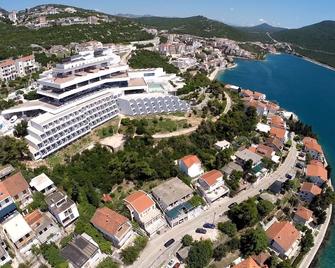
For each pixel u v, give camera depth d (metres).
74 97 129.25
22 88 168.88
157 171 110.44
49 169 102.38
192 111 148.88
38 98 142.62
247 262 80.69
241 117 152.00
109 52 166.62
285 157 139.12
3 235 79.56
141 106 139.00
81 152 112.44
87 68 145.12
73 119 115.88
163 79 176.00
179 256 85.94
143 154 116.00
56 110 116.19
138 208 93.06
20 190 87.94
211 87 180.62
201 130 131.62
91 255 79.12
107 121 132.12
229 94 190.25
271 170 126.50
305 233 96.62
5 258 72.50
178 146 122.25
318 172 123.00
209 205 106.00
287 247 88.62
